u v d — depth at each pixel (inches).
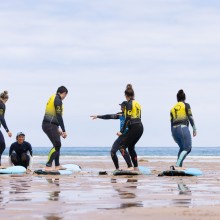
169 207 261.1
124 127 607.2
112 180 488.7
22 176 562.6
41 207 263.7
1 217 228.4
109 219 220.7
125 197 314.7
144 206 266.5
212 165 986.7
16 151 697.6
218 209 252.5
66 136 625.6
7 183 443.2
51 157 627.8
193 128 633.6
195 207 260.8
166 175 579.2
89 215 233.3
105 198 308.7
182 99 639.8
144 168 628.1
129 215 232.5
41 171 612.4
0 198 309.9
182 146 634.8
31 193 344.2
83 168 821.9
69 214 237.1
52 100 626.5
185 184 433.7
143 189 377.4
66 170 628.4
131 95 613.3
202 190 367.9
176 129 633.0
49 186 407.2
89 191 359.6
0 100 650.8
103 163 1085.8
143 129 617.0
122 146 613.9
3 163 1032.2
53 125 628.1
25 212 244.8
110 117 632.4
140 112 616.4
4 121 653.3
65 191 359.9
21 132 696.4
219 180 492.1
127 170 601.3
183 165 986.1
